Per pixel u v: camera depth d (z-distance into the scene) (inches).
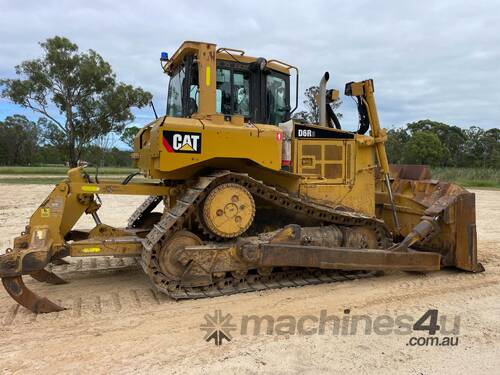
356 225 233.5
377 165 266.5
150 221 264.1
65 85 1301.7
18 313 175.0
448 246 240.5
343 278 224.1
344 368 133.1
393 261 217.8
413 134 2060.8
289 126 231.6
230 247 198.4
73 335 153.8
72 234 224.4
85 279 222.4
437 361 139.2
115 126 1411.2
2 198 601.3
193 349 143.8
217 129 192.7
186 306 182.5
